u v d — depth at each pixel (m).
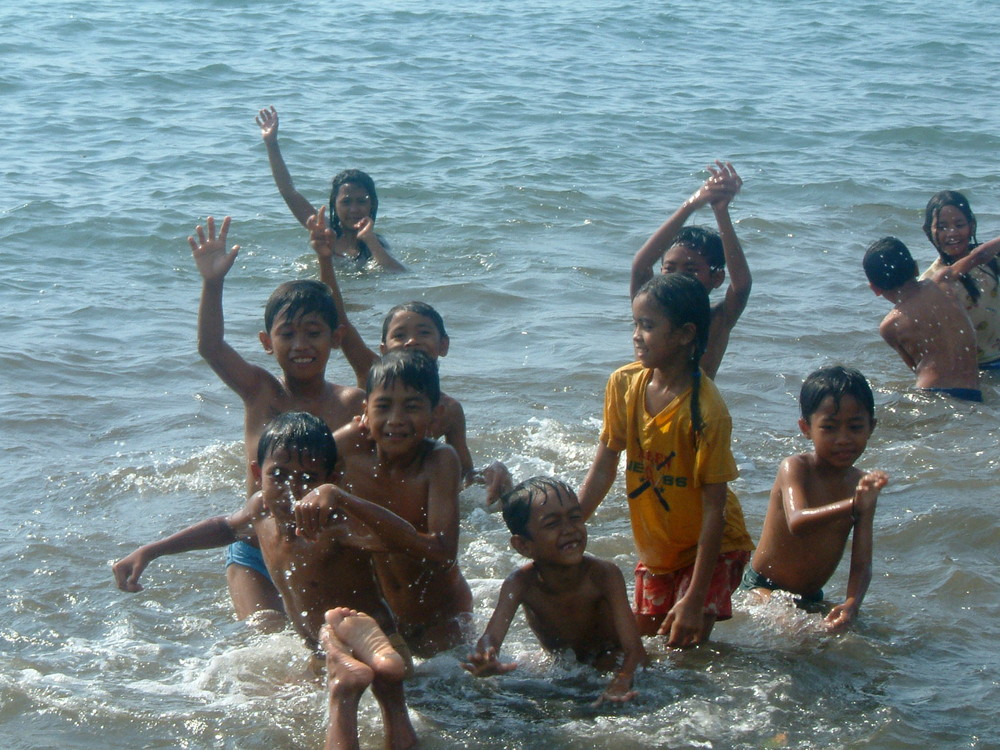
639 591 5.24
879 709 4.37
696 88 20.98
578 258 11.52
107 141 16.00
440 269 11.12
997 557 5.66
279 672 4.70
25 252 11.38
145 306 9.95
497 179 14.48
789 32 27.55
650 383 5.07
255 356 8.59
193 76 20.59
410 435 4.77
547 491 4.68
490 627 4.66
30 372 8.25
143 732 4.24
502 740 4.22
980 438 7.29
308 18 27.34
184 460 6.85
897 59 24.42
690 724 4.30
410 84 20.59
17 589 5.36
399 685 4.18
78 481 6.55
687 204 5.95
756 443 7.14
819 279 10.93
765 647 4.93
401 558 4.89
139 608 5.25
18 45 22.75
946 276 8.45
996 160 16.14
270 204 13.11
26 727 4.24
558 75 21.84
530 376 8.33
